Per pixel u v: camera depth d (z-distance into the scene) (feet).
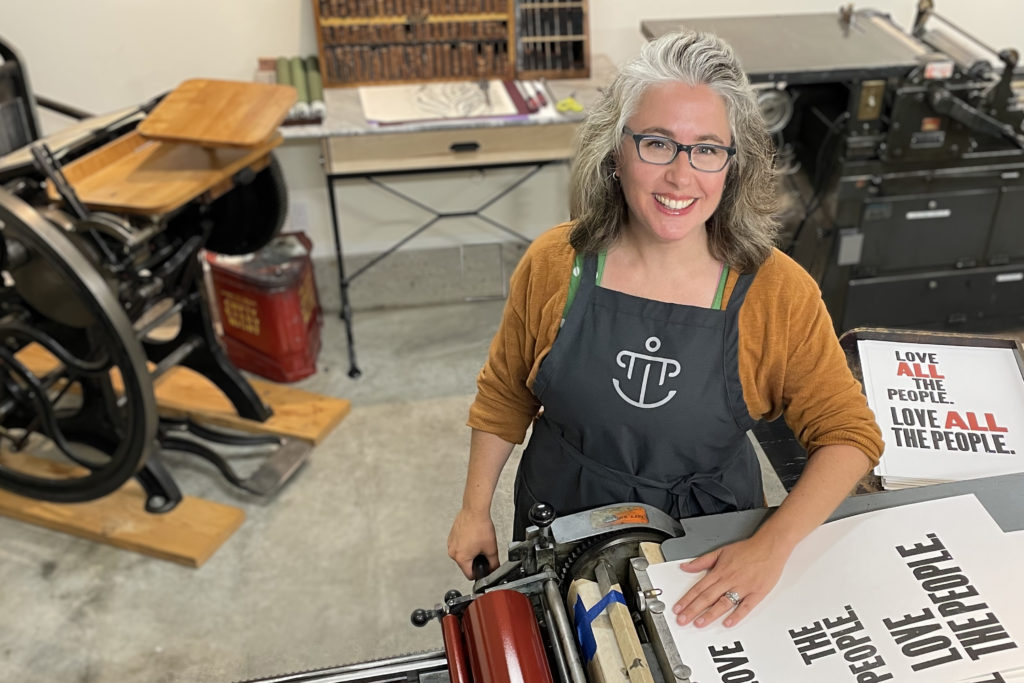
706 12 10.46
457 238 11.38
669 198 3.16
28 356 10.04
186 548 7.93
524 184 11.11
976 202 9.07
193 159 7.67
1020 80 9.09
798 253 9.65
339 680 3.05
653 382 3.55
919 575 3.03
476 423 4.05
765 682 2.74
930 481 3.64
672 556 3.14
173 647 7.21
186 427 8.86
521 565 3.26
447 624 3.00
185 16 9.86
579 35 9.62
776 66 8.20
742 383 3.53
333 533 8.21
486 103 9.15
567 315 3.59
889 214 9.09
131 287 7.68
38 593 7.72
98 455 9.05
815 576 3.06
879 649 2.80
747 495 3.95
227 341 10.33
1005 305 9.73
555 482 3.93
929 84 8.38
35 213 6.53
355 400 9.79
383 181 10.89
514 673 2.70
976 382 4.01
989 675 2.70
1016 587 2.97
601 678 2.77
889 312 9.66
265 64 9.92
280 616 7.40
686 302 3.48
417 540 8.05
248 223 8.91
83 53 9.89
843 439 3.40
